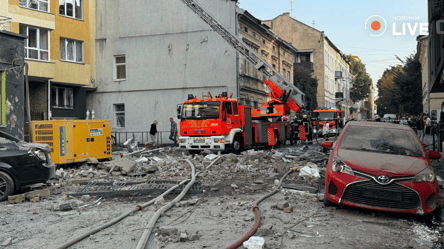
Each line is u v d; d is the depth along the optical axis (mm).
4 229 6242
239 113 19891
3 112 16688
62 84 27578
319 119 39250
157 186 9852
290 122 25312
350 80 96188
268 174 12273
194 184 10328
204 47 29312
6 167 8664
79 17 28859
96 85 31969
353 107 100812
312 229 6152
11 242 5469
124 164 12758
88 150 14852
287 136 24859
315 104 48281
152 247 5250
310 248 5254
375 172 6855
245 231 5953
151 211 7289
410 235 5961
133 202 8266
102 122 15688
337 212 7246
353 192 6961
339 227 6285
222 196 8844
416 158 7418
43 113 25578
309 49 58875
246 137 20359
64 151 13852
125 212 7254
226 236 5707
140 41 30938
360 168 6980
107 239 5582
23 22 23969
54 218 6945
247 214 7039
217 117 18422
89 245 5340
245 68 30859
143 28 30875
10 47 17125
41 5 25641
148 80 30703
